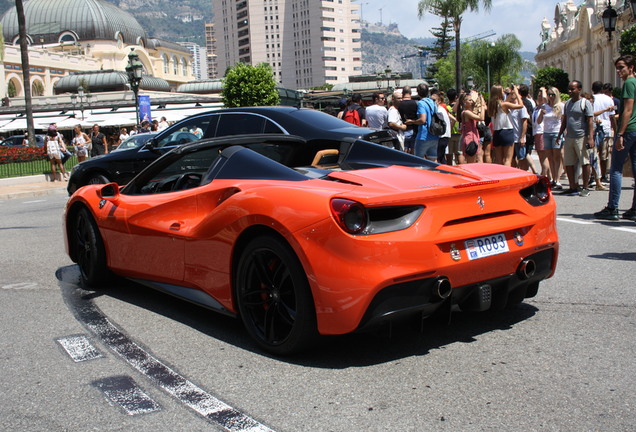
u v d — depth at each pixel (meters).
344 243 3.08
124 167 10.75
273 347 3.51
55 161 21.16
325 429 2.63
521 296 3.78
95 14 117.81
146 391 3.11
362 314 3.10
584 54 68.19
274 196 3.43
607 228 7.15
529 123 12.18
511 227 3.51
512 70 65.19
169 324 4.20
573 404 2.78
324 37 189.38
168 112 66.81
